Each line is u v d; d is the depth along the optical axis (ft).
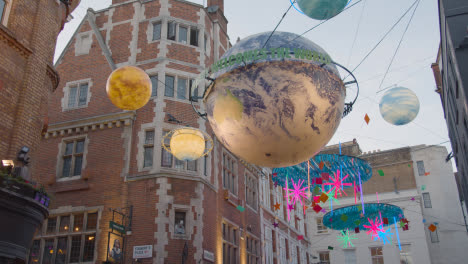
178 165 62.18
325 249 132.46
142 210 57.93
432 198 130.62
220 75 18.56
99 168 62.95
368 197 136.56
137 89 22.27
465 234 124.36
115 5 76.02
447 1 48.88
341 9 19.21
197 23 73.92
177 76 68.03
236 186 77.82
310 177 67.31
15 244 30.04
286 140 18.24
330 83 18.45
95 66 71.41
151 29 71.82
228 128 18.72
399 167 137.69
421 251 123.03
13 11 37.60
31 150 37.19
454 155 70.95
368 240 129.39
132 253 55.36
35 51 38.91
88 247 58.49
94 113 67.46
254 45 18.53
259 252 81.87
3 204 29.17
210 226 62.28
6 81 35.40
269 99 17.56
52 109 70.13
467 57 45.29
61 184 63.67
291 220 109.60
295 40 18.71
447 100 66.39
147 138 63.57
